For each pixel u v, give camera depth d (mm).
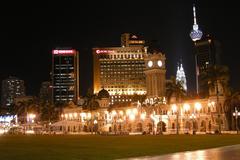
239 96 154375
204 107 165000
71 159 41344
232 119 156625
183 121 170250
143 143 70625
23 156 46438
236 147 52031
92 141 85438
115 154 46656
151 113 186000
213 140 74812
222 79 138250
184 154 43250
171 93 164750
